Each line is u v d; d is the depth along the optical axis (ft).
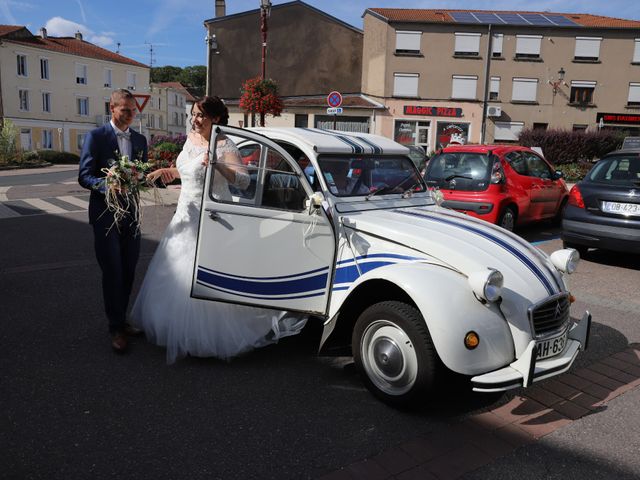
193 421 10.69
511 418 11.16
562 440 10.38
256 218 12.34
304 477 9.05
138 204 14.11
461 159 28.73
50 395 11.53
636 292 20.48
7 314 16.37
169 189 48.83
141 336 14.90
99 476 8.90
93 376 12.48
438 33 102.12
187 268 13.17
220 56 101.30
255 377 12.73
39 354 13.58
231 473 9.10
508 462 9.63
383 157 14.92
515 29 103.04
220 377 12.66
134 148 14.20
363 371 11.88
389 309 11.12
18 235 28.12
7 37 145.69
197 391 11.93
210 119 13.12
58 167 105.50
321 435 10.32
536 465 9.56
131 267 14.44
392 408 11.42
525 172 29.96
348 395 11.97
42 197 44.14
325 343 12.50
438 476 9.18
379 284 11.79
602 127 104.99
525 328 10.71
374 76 102.99
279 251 12.45
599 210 23.84
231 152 12.25
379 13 103.65
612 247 23.52
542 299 11.01
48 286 19.20
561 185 33.83
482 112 104.63
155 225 31.96
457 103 104.17
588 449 10.10
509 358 10.66
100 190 13.05
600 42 103.71
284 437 10.22
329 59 103.19
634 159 23.61
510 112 105.91
